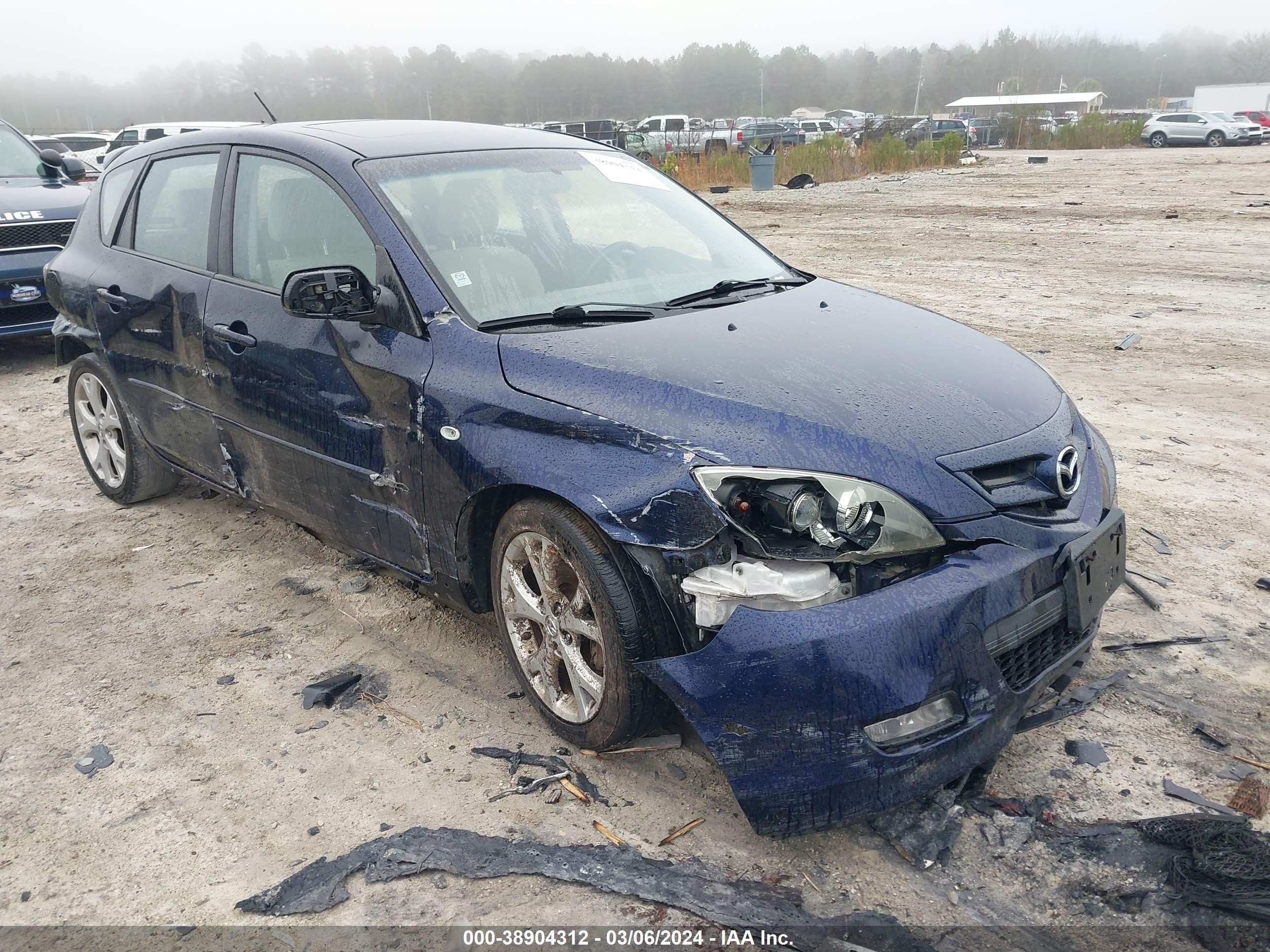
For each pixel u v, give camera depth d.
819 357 3.04
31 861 2.77
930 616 2.47
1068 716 3.25
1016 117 45.38
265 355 3.78
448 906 2.54
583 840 2.75
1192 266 11.59
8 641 3.98
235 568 4.60
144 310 4.45
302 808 2.94
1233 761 3.02
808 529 2.53
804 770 2.47
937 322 3.67
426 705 3.46
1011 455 2.75
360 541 3.73
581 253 3.70
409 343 3.29
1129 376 7.23
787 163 27.20
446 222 3.54
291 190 3.84
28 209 7.90
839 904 2.50
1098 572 2.81
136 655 3.85
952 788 2.89
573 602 2.98
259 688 3.60
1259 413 6.32
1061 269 11.68
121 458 5.23
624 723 2.87
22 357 8.95
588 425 2.81
